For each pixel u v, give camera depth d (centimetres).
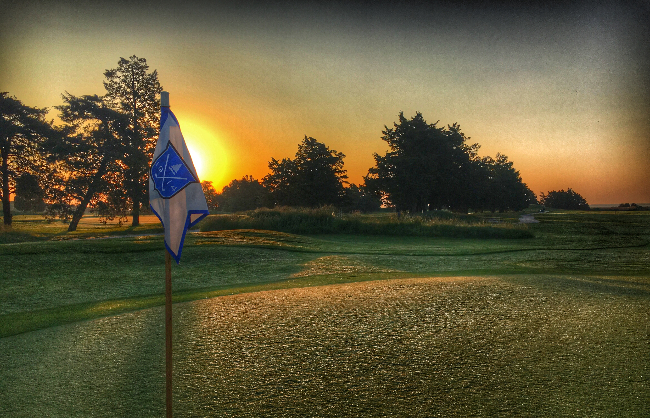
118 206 4778
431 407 372
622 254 1875
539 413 356
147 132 5069
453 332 575
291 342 554
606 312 655
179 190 296
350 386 418
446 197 6969
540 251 1998
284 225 3145
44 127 4638
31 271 1330
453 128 6794
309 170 7106
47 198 4575
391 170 6588
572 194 16888
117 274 1344
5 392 419
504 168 10681
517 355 487
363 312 698
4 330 677
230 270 1436
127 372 464
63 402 394
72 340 590
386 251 1977
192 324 654
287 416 362
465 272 1305
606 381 414
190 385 427
